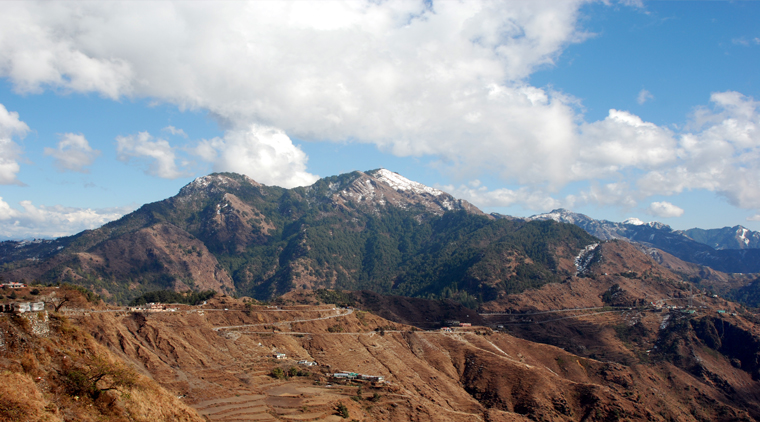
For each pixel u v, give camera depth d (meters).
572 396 187.25
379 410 142.25
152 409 76.75
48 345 67.19
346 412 130.62
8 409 53.44
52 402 60.19
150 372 135.25
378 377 168.25
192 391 129.12
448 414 156.38
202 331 173.88
